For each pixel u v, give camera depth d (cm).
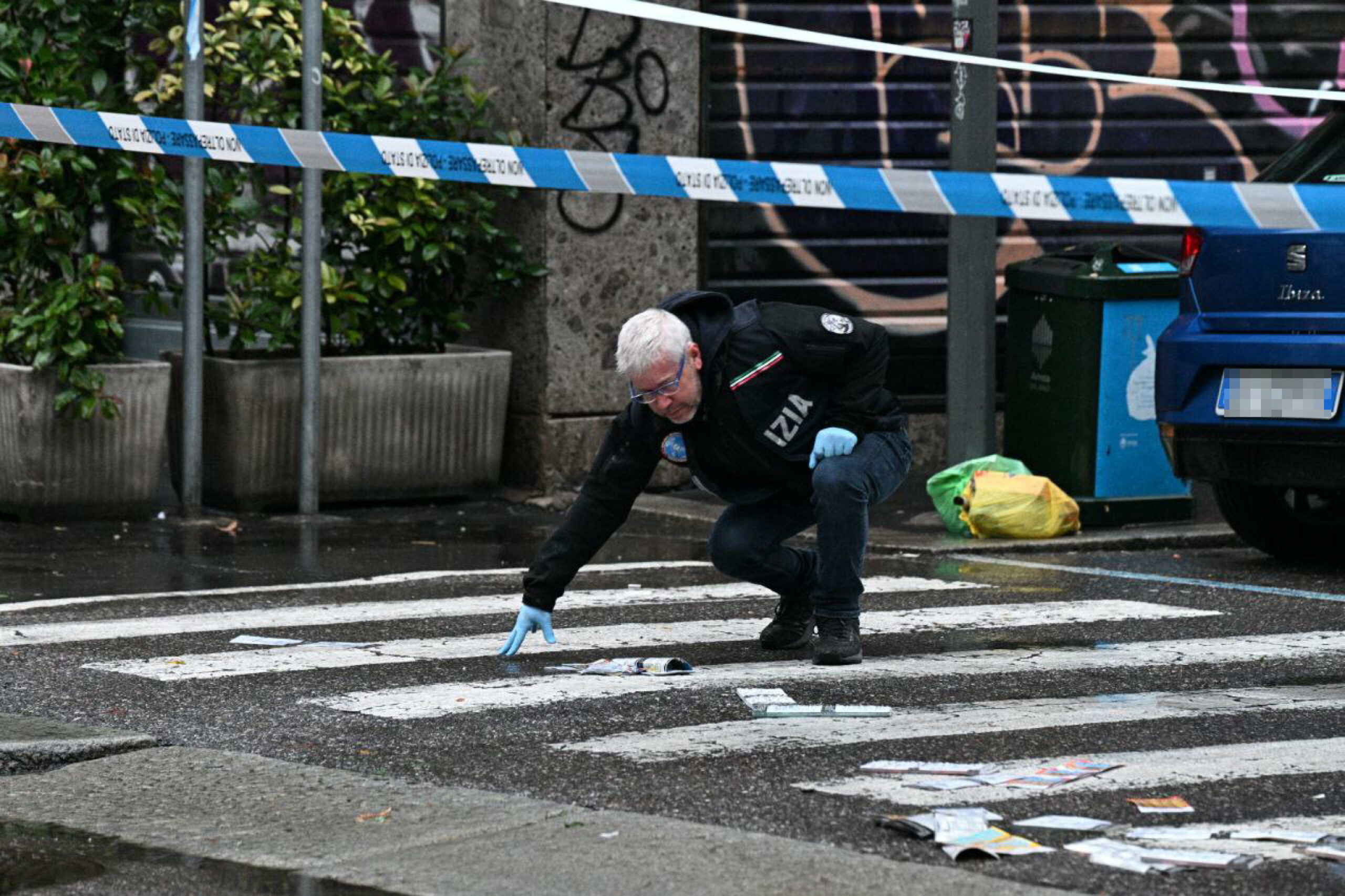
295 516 2169
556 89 2325
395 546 2006
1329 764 1110
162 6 2206
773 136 2470
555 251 2316
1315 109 2661
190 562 1884
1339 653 1462
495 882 900
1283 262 1727
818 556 1438
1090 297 2041
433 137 2298
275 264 2239
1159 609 1650
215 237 2202
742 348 1303
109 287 2069
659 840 946
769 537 1403
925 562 1925
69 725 1201
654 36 2369
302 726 1215
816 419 1336
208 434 2197
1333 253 1700
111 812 1034
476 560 1927
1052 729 1196
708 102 2433
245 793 1058
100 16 2208
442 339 2328
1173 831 966
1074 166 2598
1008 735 1177
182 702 1282
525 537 2078
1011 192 1017
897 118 2508
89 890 912
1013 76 2567
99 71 2164
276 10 2270
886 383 2516
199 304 2088
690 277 2397
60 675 1363
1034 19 2567
